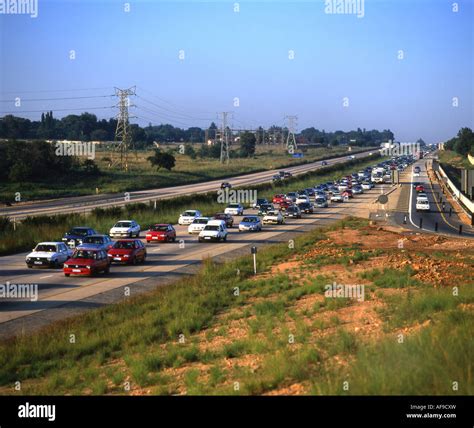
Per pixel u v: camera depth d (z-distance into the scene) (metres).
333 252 38.56
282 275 30.98
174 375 16.05
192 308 23.72
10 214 63.53
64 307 24.70
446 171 134.50
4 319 22.72
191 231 53.88
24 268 34.75
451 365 12.30
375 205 84.75
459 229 54.94
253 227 55.72
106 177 113.88
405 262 32.59
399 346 13.77
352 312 21.59
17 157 104.19
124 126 129.88
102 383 15.16
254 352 17.48
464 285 24.27
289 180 120.69
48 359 18.33
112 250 36.31
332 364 14.43
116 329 20.94
